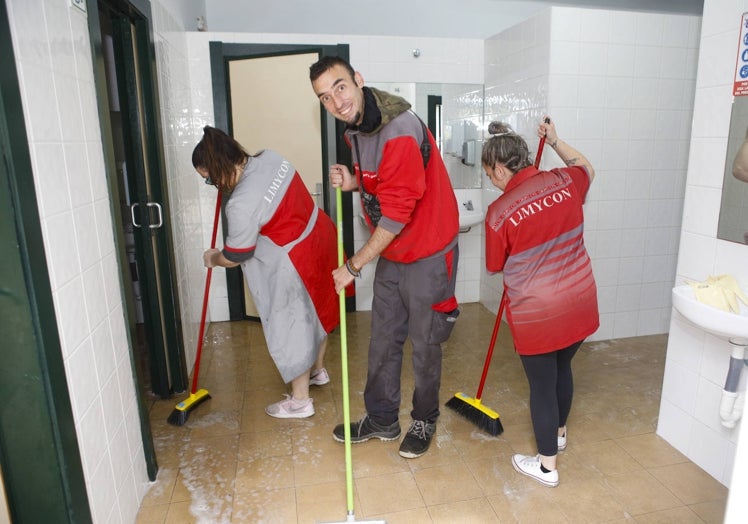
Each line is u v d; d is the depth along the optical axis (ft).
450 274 6.30
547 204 5.42
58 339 4.10
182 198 9.54
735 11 5.75
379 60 11.36
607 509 5.80
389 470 6.56
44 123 4.05
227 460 6.82
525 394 8.43
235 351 10.39
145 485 6.19
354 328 11.44
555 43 9.18
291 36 10.95
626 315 10.70
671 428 6.97
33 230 3.77
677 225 10.48
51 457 4.08
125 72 7.35
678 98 9.90
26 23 3.81
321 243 7.50
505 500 5.98
